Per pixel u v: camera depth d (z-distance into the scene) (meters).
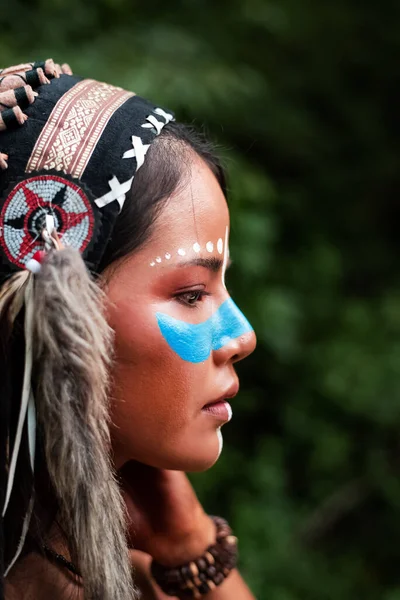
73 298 0.97
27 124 1.06
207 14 3.88
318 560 3.73
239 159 3.56
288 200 4.37
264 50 4.27
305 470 3.95
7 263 1.03
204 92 3.20
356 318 4.14
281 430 3.94
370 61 4.69
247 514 3.52
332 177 4.55
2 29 3.20
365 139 4.62
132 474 1.27
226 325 1.12
